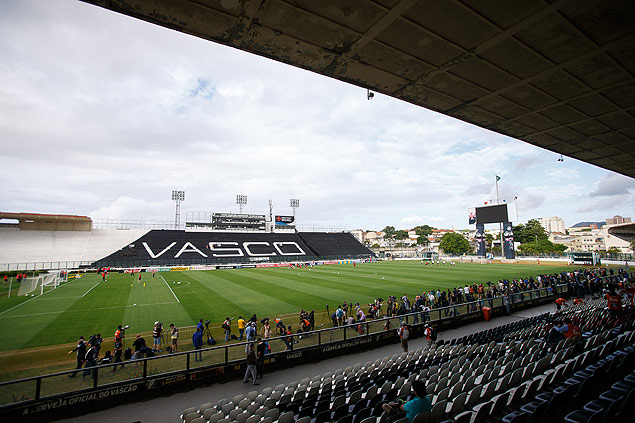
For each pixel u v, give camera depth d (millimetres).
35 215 63688
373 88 11195
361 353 14977
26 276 45219
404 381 8766
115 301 27594
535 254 89125
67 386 9781
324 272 52500
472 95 11633
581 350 11297
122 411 9750
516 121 13875
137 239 71812
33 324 20250
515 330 16172
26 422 9078
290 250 82312
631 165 20297
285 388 10125
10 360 14289
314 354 14133
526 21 7883
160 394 10906
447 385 8398
